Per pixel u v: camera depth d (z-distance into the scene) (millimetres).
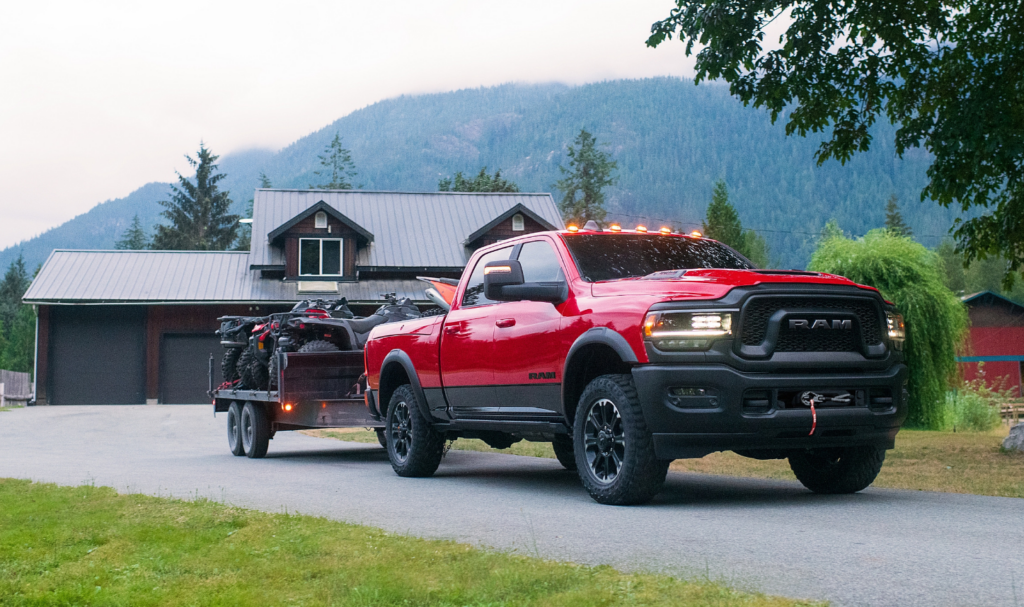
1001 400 24516
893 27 12031
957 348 20953
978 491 7082
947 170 11641
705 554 4508
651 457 6168
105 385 37125
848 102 12547
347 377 11641
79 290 36719
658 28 12156
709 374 5910
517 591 3639
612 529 5355
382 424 11156
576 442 6727
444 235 40531
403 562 4199
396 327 9398
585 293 6805
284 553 4512
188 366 37406
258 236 39562
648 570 4129
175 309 37438
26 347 83875
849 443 6285
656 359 6027
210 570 4191
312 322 11688
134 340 37375
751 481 8227
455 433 8688
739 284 6098
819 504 6352
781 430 5977
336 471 9789
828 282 6309
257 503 6883
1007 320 55000
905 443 12703
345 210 41625
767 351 6012
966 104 11281
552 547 4781
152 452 13258
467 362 7977
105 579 4059
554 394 6996
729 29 11711
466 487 7984
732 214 73688
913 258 20500
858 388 6219
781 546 4695
